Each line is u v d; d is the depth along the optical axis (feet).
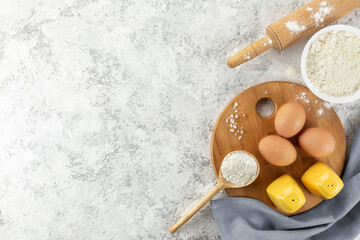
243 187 3.09
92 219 3.30
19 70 3.26
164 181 3.29
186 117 3.26
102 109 3.27
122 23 3.24
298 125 2.82
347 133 3.27
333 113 3.10
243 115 3.08
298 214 3.12
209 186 3.27
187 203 3.28
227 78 3.25
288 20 2.93
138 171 3.29
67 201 3.30
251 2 3.22
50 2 3.22
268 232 3.04
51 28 3.24
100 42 3.25
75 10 3.23
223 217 3.09
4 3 3.23
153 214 3.29
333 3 2.91
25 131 3.29
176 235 3.29
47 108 3.27
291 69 3.25
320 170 2.92
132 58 3.25
